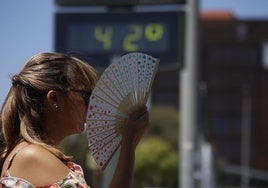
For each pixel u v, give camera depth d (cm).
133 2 1055
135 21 1062
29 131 282
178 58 1048
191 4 1109
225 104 11038
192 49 1113
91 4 1061
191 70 1114
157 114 7969
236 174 9431
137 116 290
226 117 11012
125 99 289
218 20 11744
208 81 11112
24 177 269
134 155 288
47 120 286
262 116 10975
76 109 289
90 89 293
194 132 1122
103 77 284
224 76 11125
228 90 11056
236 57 11156
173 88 10875
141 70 292
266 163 10794
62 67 288
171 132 7862
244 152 10694
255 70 11106
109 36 1065
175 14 1052
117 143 291
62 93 287
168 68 1055
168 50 1052
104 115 287
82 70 292
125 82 289
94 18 1069
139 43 1059
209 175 1314
